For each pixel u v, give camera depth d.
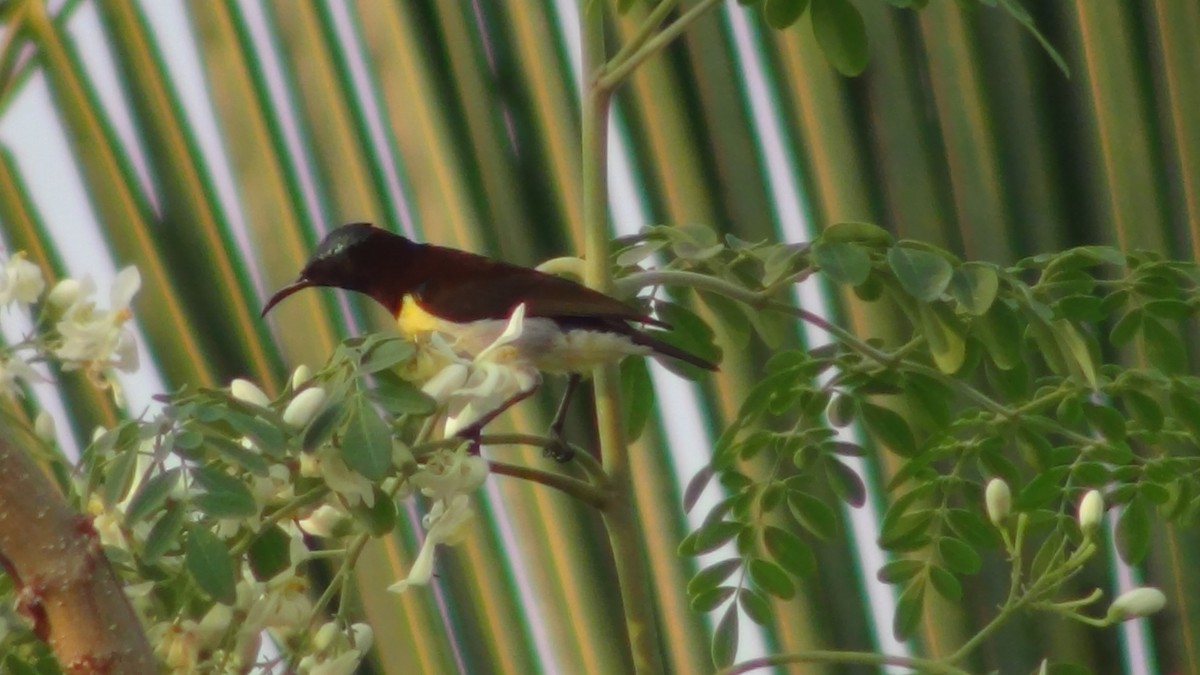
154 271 7.24
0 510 4.06
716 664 6.48
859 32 5.69
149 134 7.34
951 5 7.37
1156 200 7.26
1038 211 7.27
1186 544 7.32
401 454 4.51
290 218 7.37
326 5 7.48
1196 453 7.69
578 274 6.52
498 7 7.45
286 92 7.45
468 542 7.23
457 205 7.34
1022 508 6.50
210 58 7.45
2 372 4.55
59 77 7.32
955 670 5.49
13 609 4.52
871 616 7.32
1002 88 7.34
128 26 7.41
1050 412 7.47
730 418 7.43
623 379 6.72
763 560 6.54
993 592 7.34
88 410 6.95
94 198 7.26
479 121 7.38
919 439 7.34
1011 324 5.87
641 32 5.86
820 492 7.44
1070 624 7.30
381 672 7.04
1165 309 6.39
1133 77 7.32
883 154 7.32
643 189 7.40
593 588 7.20
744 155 7.37
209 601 4.68
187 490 4.22
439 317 6.88
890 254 5.54
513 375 4.70
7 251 7.09
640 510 7.36
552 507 7.27
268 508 4.73
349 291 7.43
